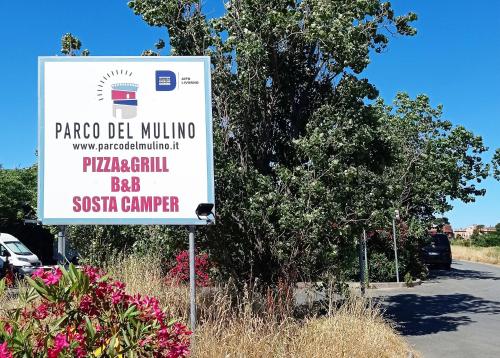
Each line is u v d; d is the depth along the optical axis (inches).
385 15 428.8
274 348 266.4
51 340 155.0
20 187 1464.1
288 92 423.5
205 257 421.7
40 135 303.7
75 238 560.7
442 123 920.9
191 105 308.5
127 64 308.8
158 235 419.8
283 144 422.0
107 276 173.2
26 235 1454.2
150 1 418.0
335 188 376.2
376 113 411.8
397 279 819.4
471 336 425.1
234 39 395.5
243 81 399.2
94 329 155.9
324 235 372.8
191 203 302.4
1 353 135.5
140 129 305.9
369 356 295.3
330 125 385.7
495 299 661.9
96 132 305.1
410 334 432.5
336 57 398.6
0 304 226.8
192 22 414.6
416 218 955.3
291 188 389.4
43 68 307.0
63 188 301.4
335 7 392.2
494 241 2576.3
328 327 303.6
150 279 397.4
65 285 163.3
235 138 417.1
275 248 375.9
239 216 382.6
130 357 158.6
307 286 385.4
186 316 311.4
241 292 353.1
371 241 858.1
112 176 302.8
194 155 305.7
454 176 980.6
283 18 389.7
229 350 253.0
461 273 1119.0
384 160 416.2
